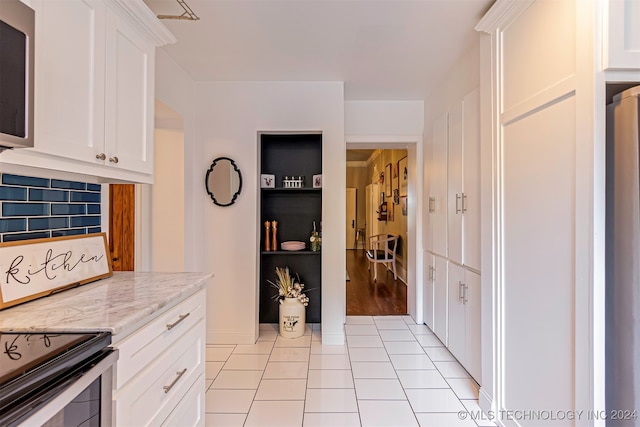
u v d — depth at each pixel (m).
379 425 1.92
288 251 3.32
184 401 1.45
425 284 3.64
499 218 1.86
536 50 1.56
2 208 1.25
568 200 1.36
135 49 1.58
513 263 1.75
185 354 1.46
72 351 0.82
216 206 3.16
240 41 2.40
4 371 0.71
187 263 2.98
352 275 6.56
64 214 1.56
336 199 3.15
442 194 3.03
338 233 3.15
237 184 3.14
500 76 1.86
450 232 2.83
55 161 1.12
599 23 1.22
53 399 0.74
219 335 3.14
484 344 2.02
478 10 2.02
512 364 1.76
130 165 1.54
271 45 2.46
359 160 10.78
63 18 1.14
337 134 3.15
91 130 1.28
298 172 3.56
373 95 3.55
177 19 2.02
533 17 1.58
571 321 1.34
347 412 2.04
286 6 1.98
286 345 3.10
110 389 0.96
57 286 1.35
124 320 1.02
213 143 3.16
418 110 3.73
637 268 1.17
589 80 1.25
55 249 1.38
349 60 2.71
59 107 1.13
